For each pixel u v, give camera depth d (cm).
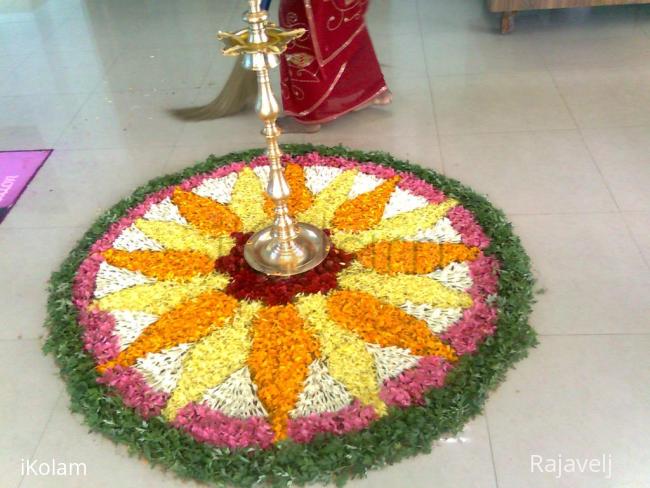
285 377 197
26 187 310
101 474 184
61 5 540
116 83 406
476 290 225
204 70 416
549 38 425
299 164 298
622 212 269
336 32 301
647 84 362
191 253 248
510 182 293
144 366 204
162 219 269
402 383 194
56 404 205
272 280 232
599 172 295
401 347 206
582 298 230
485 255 243
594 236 258
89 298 233
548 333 217
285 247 236
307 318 216
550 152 312
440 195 273
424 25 461
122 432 187
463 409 188
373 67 332
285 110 325
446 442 185
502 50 415
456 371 198
